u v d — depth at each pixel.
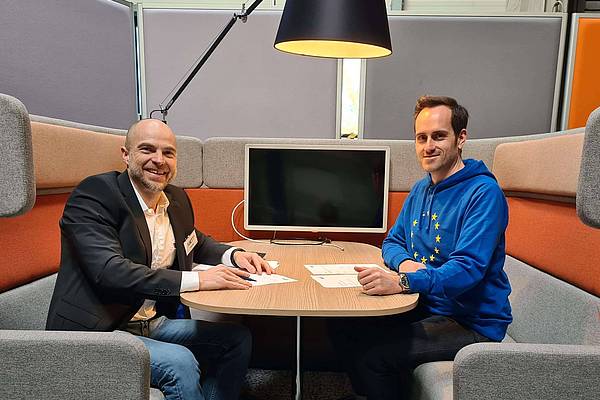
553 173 1.44
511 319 1.35
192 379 1.18
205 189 2.13
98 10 1.99
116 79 2.11
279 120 2.28
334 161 1.94
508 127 2.21
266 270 1.43
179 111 2.29
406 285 1.21
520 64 2.16
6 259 1.25
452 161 1.49
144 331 1.41
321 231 1.98
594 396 0.88
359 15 1.35
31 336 0.89
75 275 1.24
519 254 1.73
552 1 2.83
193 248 1.58
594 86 2.15
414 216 1.59
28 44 1.74
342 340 1.55
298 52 1.60
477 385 0.90
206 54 1.90
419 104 1.52
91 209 1.27
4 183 0.82
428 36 2.16
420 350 1.27
